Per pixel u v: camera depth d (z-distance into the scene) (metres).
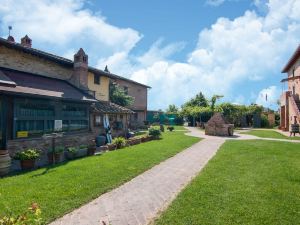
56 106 15.42
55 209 6.33
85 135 17.92
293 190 7.71
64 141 15.83
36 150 13.00
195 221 5.64
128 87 38.56
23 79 15.10
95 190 7.84
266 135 27.11
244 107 44.84
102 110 21.19
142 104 42.88
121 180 9.02
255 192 7.50
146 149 16.30
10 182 8.69
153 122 52.78
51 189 7.88
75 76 20.42
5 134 11.68
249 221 5.62
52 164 12.16
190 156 14.08
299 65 30.88
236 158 13.02
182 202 6.75
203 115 45.06
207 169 10.54
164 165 11.73
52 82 17.83
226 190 7.71
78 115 17.58
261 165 11.28
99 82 25.91
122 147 17.80
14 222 3.57
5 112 11.91
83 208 6.59
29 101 13.50
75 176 9.44
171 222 5.62
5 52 15.56
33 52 16.86
